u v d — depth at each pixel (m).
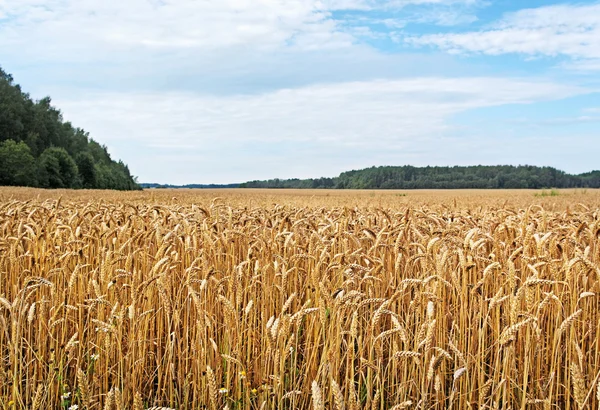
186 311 5.55
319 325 5.21
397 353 3.90
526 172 150.62
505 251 6.25
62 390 5.12
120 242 7.60
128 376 4.99
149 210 9.05
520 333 5.12
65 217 9.95
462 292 5.29
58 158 104.12
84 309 6.18
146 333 5.58
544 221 7.24
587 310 5.94
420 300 5.43
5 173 89.31
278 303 6.32
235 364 5.06
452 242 6.25
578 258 4.73
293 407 4.39
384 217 9.89
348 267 5.50
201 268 6.34
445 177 156.62
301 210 11.01
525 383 4.26
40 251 6.93
